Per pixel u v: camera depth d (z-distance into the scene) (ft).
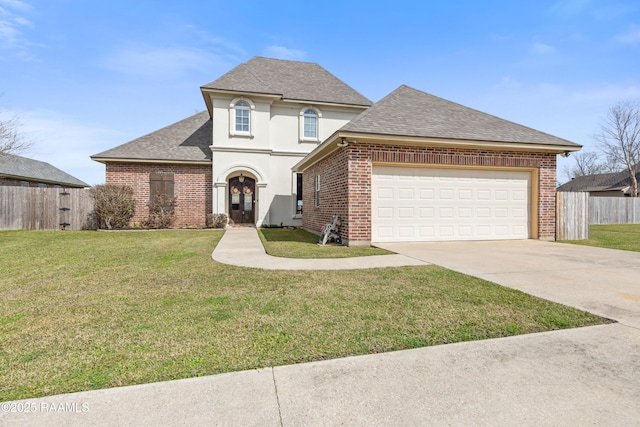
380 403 6.72
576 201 35.65
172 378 7.63
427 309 12.42
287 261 22.47
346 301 13.42
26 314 12.04
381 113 33.09
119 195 46.75
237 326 10.77
